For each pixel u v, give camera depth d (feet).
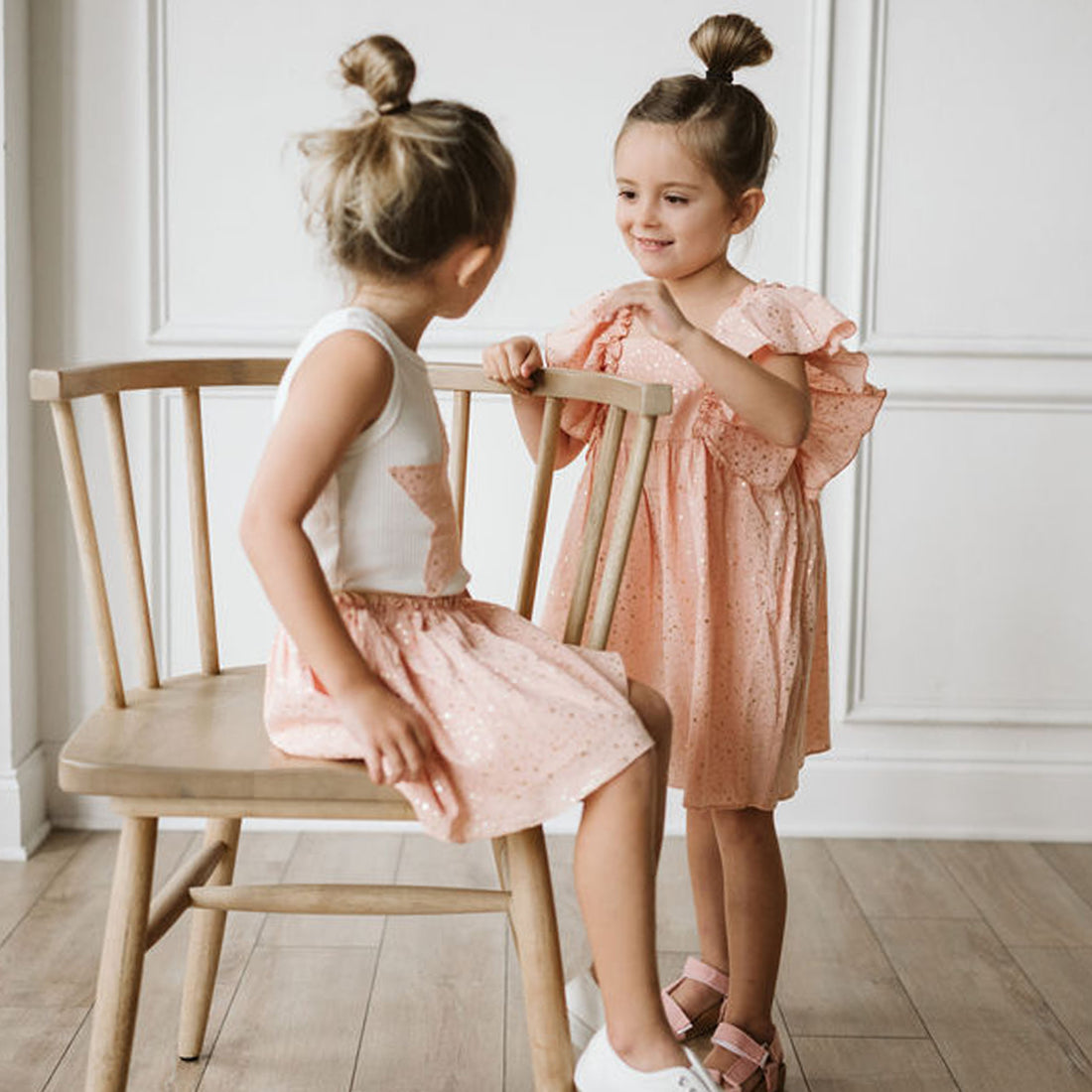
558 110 7.86
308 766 4.19
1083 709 8.27
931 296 8.00
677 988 5.95
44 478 8.04
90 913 7.00
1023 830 8.30
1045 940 6.93
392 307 4.35
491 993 6.29
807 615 5.46
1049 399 8.05
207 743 4.43
